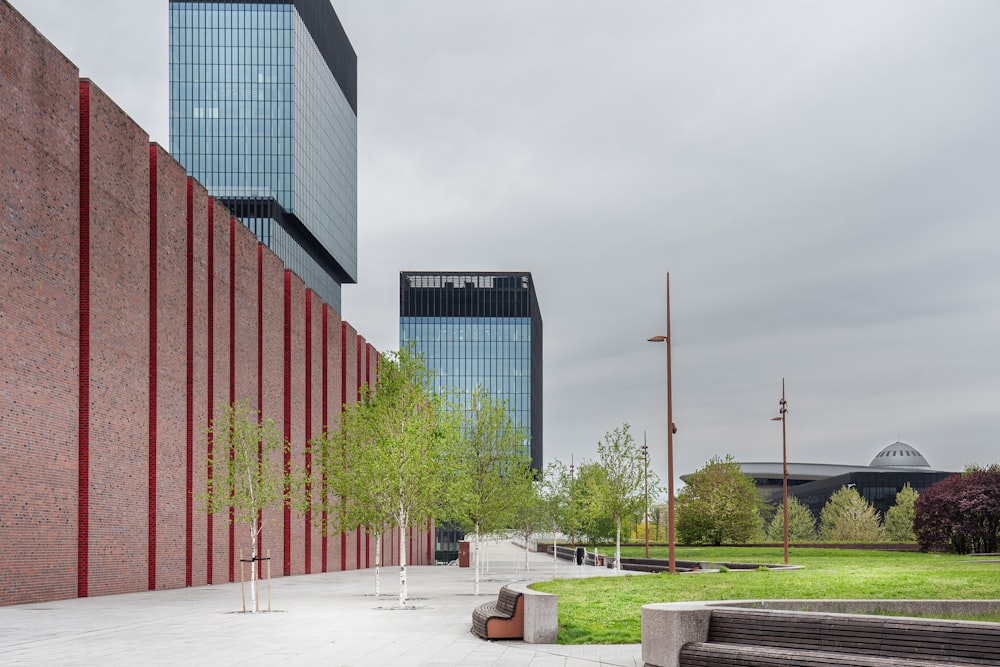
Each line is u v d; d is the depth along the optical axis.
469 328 162.00
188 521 39.66
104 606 27.92
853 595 23.80
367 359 74.31
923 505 75.69
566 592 26.77
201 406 41.34
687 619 14.67
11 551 27.75
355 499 33.19
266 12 132.50
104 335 33.09
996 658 11.33
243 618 24.14
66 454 30.75
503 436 37.75
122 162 34.78
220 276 43.94
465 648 17.77
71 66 31.69
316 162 143.62
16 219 28.23
